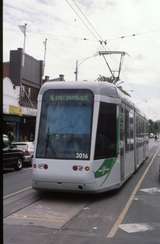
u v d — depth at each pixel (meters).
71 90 12.91
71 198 12.73
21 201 12.05
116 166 13.52
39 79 42.38
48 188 12.50
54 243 7.56
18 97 34.88
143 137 26.88
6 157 20.97
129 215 10.28
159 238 8.09
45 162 12.46
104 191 12.76
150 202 12.22
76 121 12.61
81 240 7.81
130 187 15.49
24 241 7.67
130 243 7.68
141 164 26.14
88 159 12.18
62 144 12.50
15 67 37.34
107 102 13.09
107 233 8.40
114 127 13.45
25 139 37.97
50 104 12.99
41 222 9.34
